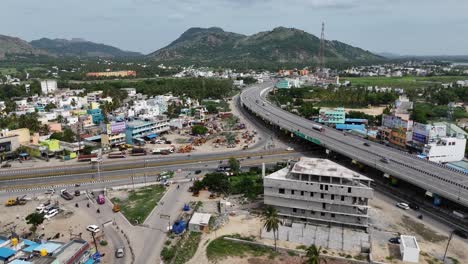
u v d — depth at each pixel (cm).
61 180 17450
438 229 12238
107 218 13412
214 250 11075
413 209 13725
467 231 12062
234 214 13612
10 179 17675
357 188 11569
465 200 12150
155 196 15388
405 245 10450
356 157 17675
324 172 12156
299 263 10369
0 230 12500
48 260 9050
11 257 9588
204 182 16025
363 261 10344
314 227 12094
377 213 13425
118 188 16312
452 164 18700
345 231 11812
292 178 12612
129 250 11200
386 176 15800
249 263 10406
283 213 12744
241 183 16012
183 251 11044
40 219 12200
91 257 10381
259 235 12025
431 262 10256
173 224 12756
